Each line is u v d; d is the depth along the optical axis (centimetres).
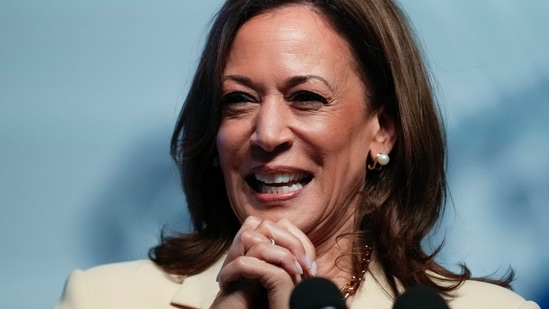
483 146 1251
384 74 1005
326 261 1017
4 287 1248
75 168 1266
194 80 1026
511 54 1262
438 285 1016
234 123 971
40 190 1261
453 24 1264
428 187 1030
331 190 976
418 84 1022
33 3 1289
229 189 987
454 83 1259
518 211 1243
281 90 958
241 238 909
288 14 973
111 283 1019
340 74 971
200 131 1029
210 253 1044
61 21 1286
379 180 1029
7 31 1281
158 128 1268
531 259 1238
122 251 1256
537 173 1248
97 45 1284
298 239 914
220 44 972
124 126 1271
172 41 1279
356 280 1009
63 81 1277
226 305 902
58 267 1254
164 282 1025
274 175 962
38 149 1266
